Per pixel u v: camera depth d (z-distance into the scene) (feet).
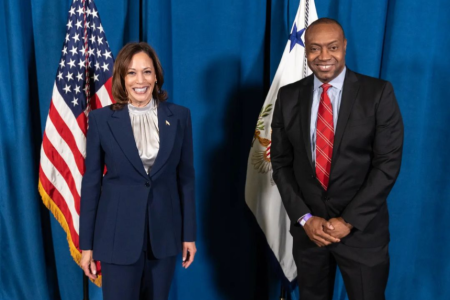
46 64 7.04
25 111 6.99
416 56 6.87
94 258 5.11
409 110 6.99
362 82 5.24
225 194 7.52
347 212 5.08
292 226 5.87
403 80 6.92
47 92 7.11
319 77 5.21
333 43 5.01
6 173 7.22
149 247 5.24
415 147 7.05
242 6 7.03
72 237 6.86
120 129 5.01
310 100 5.41
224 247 7.66
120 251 5.02
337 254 5.44
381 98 5.09
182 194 5.52
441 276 7.25
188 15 7.03
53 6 6.96
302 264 5.77
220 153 7.37
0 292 7.50
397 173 5.09
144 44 5.12
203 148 7.34
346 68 5.40
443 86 6.91
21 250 7.41
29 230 7.29
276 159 5.78
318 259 5.68
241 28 7.09
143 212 5.02
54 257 7.72
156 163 5.04
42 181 6.73
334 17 6.98
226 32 7.07
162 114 5.18
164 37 7.05
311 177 5.38
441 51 6.86
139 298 5.73
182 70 7.15
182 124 5.33
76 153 6.76
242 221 7.61
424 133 7.09
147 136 5.13
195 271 7.72
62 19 7.02
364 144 5.15
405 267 7.36
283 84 6.84
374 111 5.09
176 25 7.05
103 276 5.31
